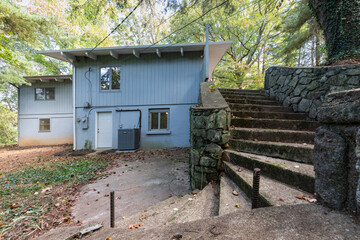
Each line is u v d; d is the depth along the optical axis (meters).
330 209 1.13
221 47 7.45
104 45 12.06
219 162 2.55
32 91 10.81
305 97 3.89
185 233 1.08
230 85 12.36
